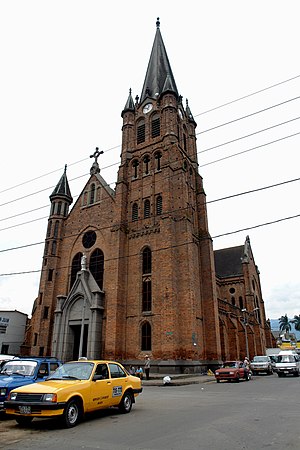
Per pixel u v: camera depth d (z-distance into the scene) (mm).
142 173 40844
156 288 33906
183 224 35469
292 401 14930
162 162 39250
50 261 41781
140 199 39281
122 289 35500
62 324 36938
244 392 19219
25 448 7816
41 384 10641
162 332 31016
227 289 62656
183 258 34094
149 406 13992
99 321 34875
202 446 7695
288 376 34906
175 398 16609
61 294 40219
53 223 43719
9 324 50156
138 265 36062
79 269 40375
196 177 44500
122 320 34438
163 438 8484
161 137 41156
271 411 12250
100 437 8750
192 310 32125
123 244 37469
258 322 60188
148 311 33719
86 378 11344
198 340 34125
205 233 40281
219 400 15672
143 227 37594
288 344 79438
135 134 44688
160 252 34812
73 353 36656
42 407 9703
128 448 7672
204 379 27484
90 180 44188
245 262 63000
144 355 32188
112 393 11891
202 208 41938
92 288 36375
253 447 7562
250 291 60781
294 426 9625
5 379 12641
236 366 29125
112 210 40000
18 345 50375
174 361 29688
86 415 11961
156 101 44312
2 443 8367
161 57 51062
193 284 33844
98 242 39625
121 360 32906
